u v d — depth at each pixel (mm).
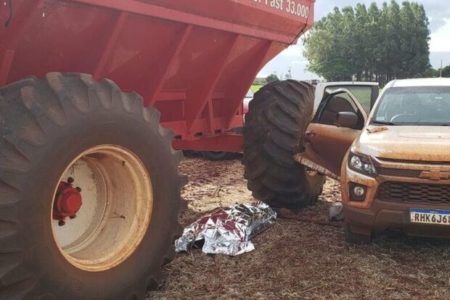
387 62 103125
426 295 4285
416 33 102938
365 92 7781
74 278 3438
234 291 4316
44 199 3211
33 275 3170
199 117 6141
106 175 4016
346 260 5039
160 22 4477
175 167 4176
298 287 4422
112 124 3619
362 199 5062
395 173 4895
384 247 5395
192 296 4207
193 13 4785
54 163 3262
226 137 7113
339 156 6754
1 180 3057
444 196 4773
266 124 6449
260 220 5871
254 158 6566
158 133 4012
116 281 3736
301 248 5375
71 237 3863
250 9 5508
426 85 6301
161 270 4398
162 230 4074
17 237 3074
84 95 3477
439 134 5266
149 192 3967
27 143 3139
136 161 3852
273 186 6547
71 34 3871
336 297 4238
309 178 6852
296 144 6391
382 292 4336
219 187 8453
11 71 3791
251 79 6652
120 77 4664
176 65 5164
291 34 6891
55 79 3418
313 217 6641
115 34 4082
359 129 6621
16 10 3371
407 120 5812
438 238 5309
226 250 5078
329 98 7070
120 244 3877
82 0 3650
